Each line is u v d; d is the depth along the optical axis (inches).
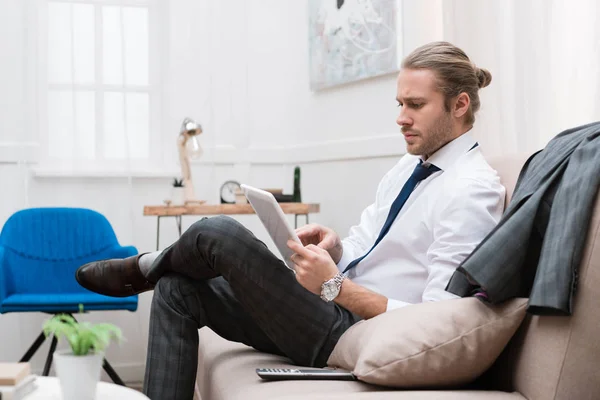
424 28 115.5
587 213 50.9
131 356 143.5
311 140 146.9
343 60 133.3
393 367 53.3
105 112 142.3
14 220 126.3
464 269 53.4
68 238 127.7
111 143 142.9
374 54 125.0
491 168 71.0
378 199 83.8
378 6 123.6
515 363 54.1
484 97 97.7
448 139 71.7
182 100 146.3
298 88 150.6
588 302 49.6
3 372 46.8
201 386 81.4
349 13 131.2
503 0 94.6
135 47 144.1
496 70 95.5
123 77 142.6
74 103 140.3
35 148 139.6
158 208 126.6
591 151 54.0
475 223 64.6
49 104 140.3
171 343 68.4
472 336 52.9
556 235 51.5
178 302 69.7
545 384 49.7
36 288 125.3
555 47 86.7
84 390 46.9
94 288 78.5
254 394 55.7
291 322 66.9
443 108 70.7
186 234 68.8
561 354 49.5
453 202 66.1
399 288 72.0
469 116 72.1
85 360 46.8
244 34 149.5
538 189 56.2
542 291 49.8
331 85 137.3
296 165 152.2
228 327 73.4
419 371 53.2
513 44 93.0
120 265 77.3
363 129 130.8
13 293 121.7
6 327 139.6
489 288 52.9
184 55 146.5
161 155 146.2
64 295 118.2
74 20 140.6
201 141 147.9
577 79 83.8
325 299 64.9
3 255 118.4
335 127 138.9
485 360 53.7
